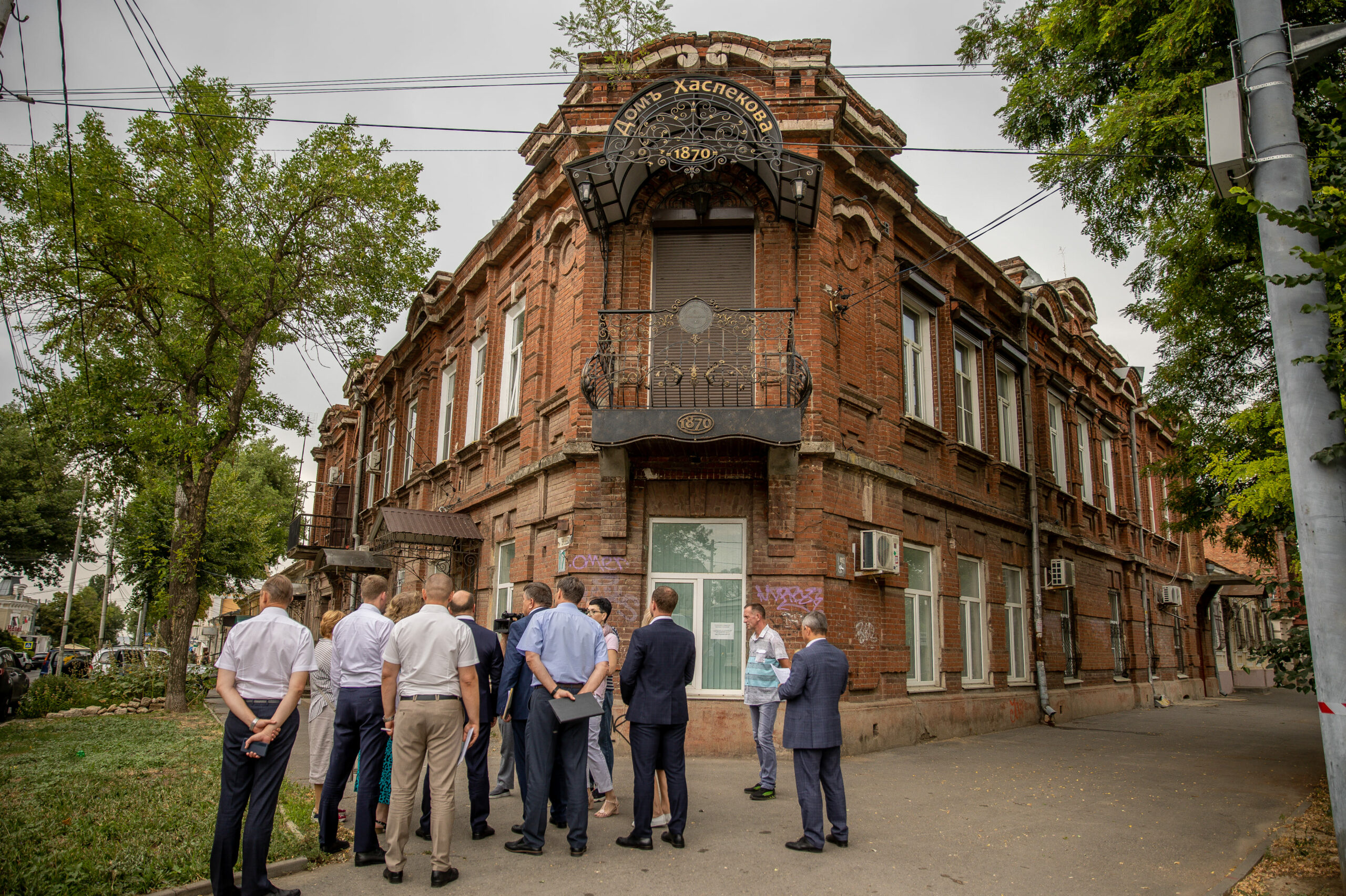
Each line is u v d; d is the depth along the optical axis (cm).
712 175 1150
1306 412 555
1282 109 595
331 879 549
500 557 1467
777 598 1047
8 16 607
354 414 2780
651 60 1203
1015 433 1744
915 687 1289
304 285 1691
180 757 977
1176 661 2498
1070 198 1062
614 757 902
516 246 1515
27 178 1493
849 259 1246
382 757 599
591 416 1102
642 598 1064
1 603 8575
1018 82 1109
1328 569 536
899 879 564
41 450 3575
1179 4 867
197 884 520
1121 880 571
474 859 595
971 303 1628
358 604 2175
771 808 758
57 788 773
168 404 1741
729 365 1096
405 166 1680
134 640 5903
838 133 1237
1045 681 1638
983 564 1525
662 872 569
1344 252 499
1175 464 1297
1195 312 1171
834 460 1106
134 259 1616
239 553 2803
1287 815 763
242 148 1598
